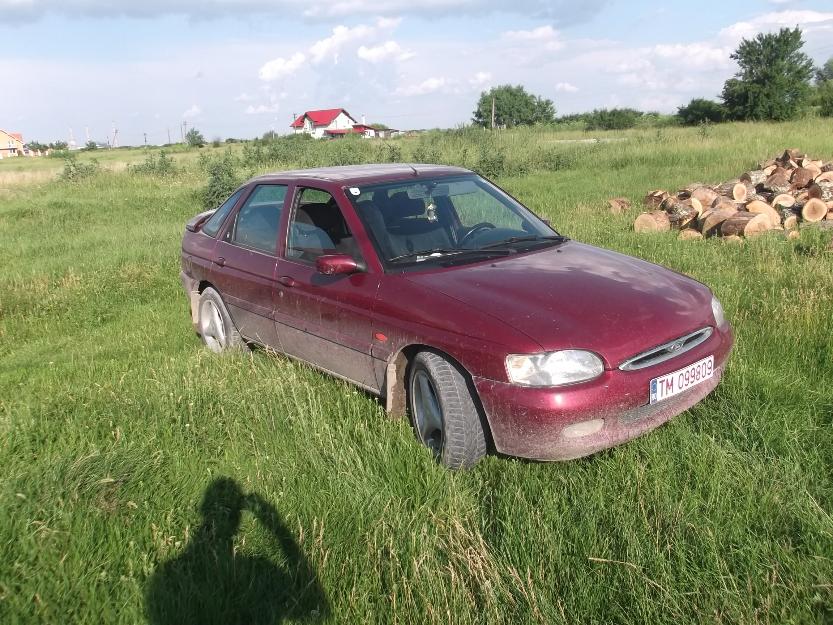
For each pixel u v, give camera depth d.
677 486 3.28
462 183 5.11
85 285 8.78
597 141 29.61
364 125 102.62
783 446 3.55
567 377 3.31
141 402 4.45
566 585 2.72
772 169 13.41
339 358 4.50
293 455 3.83
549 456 3.37
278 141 38.31
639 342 3.45
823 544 2.79
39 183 25.77
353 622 2.60
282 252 5.04
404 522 3.13
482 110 83.94
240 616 2.67
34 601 2.73
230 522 3.27
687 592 2.59
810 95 47.97
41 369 5.97
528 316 3.49
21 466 3.69
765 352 4.70
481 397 3.48
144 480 3.54
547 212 12.65
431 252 4.35
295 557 2.97
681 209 10.77
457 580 2.72
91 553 2.99
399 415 4.14
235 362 5.34
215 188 18.22
